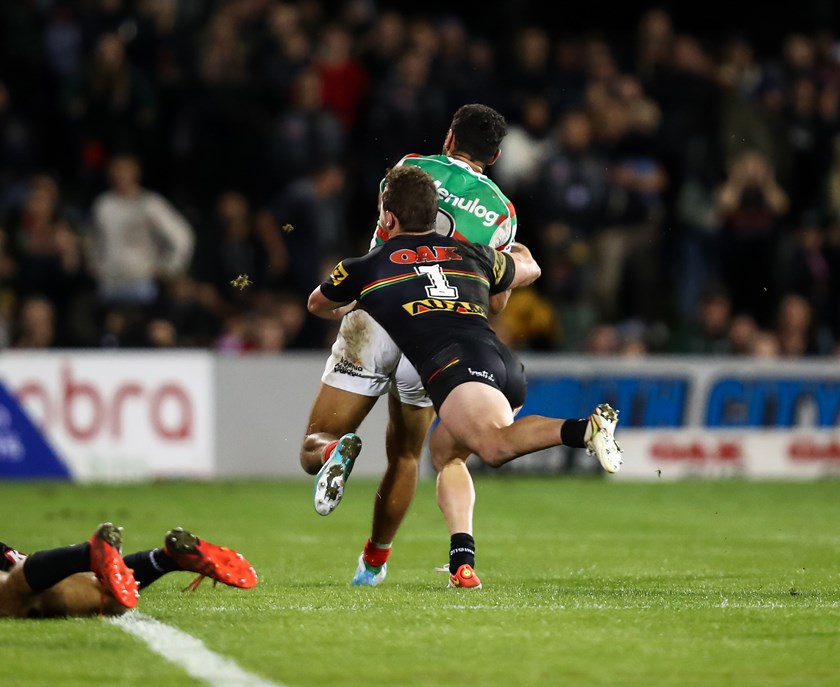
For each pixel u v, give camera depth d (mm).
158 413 48781
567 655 16203
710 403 53844
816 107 65625
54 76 60500
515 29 70688
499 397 20500
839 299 62281
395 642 16797
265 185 59438
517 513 39719
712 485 50125
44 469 47844
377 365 22359
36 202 53750
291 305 54156
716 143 62344
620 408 52875
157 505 40375
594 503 42938
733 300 62125
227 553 17812
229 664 15531
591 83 63094
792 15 75812
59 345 52906
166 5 60250
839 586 23578
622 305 60438
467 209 23406
